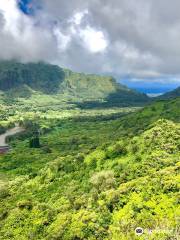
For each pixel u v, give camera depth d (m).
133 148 135.12
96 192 103.69
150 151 127.88
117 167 127.62
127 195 88.75
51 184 138.25
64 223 89.19
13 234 99.19
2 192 142.00
